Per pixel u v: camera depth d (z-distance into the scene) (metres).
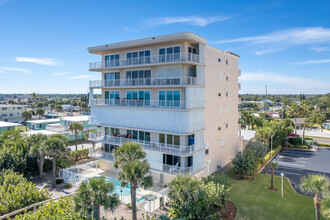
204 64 28.48
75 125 43.97
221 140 34.12
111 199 16.80
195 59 27.19
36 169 31.34
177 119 26.81
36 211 17.88
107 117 33.53
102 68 32.50
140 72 30.69
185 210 18.28
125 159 20.44
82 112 131.75
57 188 27.69
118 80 32.59
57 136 33.25
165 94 28.53
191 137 27.53
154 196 23.20
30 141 32.75
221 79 33.41
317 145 53.34
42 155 28.05
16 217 16.47
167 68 28.19
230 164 36.09
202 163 28.05
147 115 29.38
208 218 18.97
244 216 21.19
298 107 56.41
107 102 34.34
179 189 18.50
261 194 25.89
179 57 27.00
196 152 26.81
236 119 38.69
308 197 25.30
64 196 22.88
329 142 58.16
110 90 34.06
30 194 20.22
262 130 43.75
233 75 37.06
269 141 46.66
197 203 18.50
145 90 30.31
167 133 26.67
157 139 28.61
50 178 30.75
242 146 42.00
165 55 27.16
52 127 56.91
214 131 32.06
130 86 29.56
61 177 31.05
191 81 26.19
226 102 35.19
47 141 27.70
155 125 28.17
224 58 34.06
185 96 27.00
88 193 16.53
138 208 22.11
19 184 21.34
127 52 31.69
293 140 52.78
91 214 17.08
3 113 81.50
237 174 31.16
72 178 29.17
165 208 22.36
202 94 28.72
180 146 25.69
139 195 24.92
